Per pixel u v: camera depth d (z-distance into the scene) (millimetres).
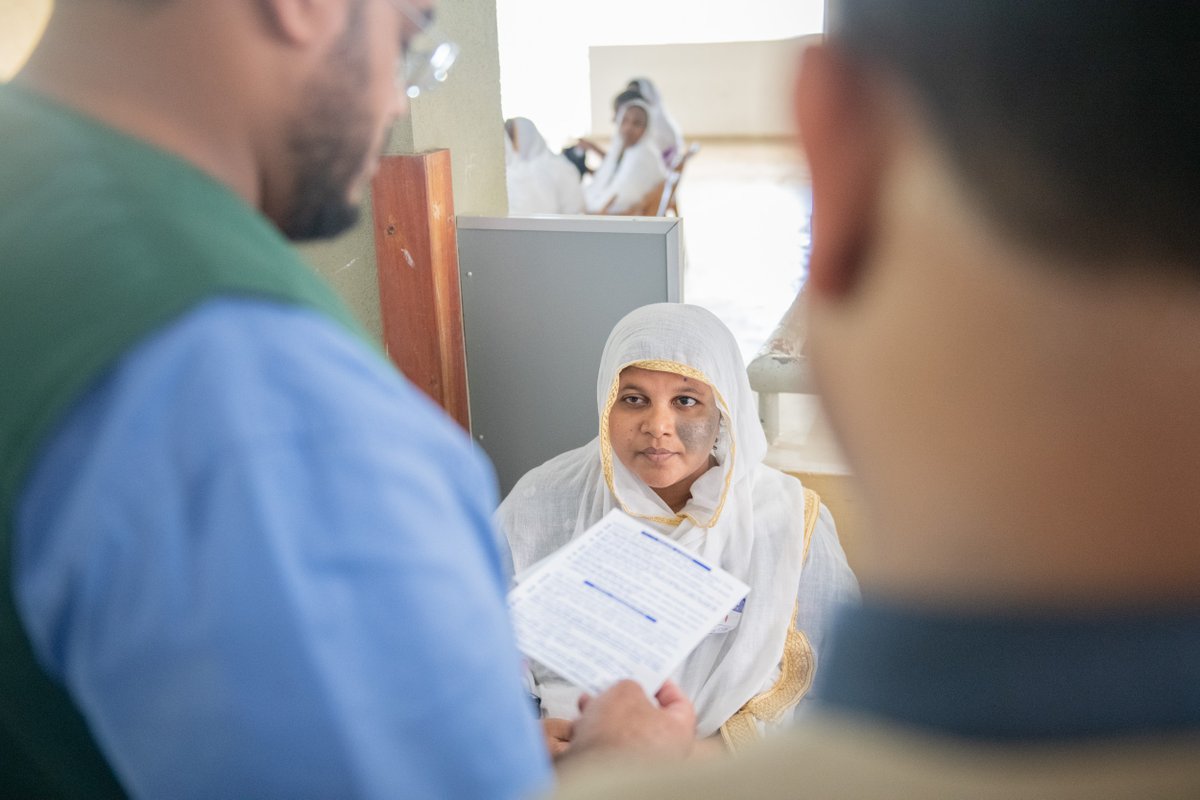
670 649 1313
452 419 2256
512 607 1366
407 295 2146
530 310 2244
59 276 481
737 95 11023
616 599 1380
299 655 454
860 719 225
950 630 218
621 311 2201
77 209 497
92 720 520
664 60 11164
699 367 1729
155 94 552
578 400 2291
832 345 251
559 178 5363
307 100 582
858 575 250
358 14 589
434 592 490
